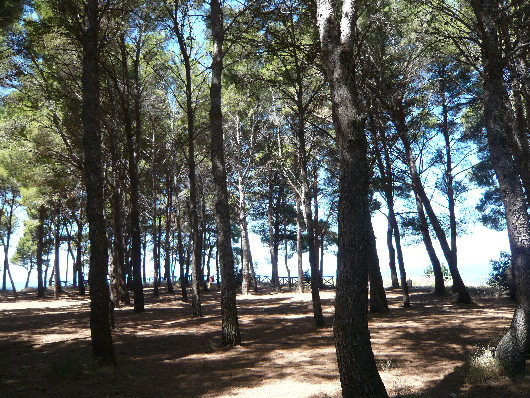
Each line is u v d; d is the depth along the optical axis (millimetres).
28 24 13344
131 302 21547
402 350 8094
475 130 19484
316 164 22953
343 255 4844
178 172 29031
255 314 15555
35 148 18375
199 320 14070
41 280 29219
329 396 5406
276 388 5984
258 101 22859
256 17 11961
